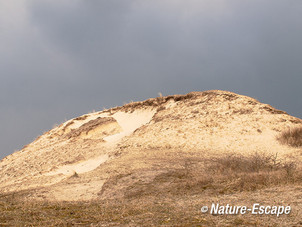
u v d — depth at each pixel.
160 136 22.98
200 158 17.08
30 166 23.69
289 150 18.11
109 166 16.25
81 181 13.52
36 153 27.05
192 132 23.19
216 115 25.41
